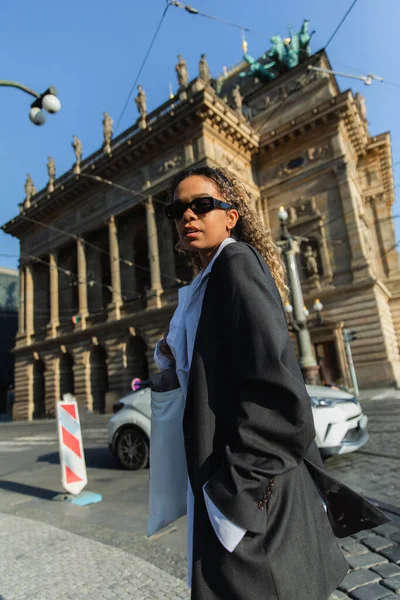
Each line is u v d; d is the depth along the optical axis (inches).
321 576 44.2
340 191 1085.8
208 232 58.3
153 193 1212.5
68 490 217.3
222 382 47.1
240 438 40.8
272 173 1246.9
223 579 39.7
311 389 268.5
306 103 1234.0
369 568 116.0
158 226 1254.9
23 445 543.5
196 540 43.3
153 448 62.3
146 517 177.8
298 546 42.6
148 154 1243.2
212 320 49.6
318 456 54.1
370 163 1359.5
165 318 1145.4
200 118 1115.3
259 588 38.9
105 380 1338.6
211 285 51.3
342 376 970.7
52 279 1496.1
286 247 592.7
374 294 974.4
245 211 65.3
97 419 1047.6
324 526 48.9
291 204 1179.3
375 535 138.3
